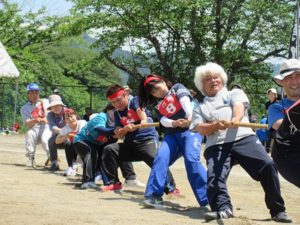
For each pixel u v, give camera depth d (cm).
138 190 884
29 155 1233
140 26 3014
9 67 1903
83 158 898
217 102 634
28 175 1044
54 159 1159
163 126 732
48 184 915
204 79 641
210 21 3055
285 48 3166
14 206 621
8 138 2534
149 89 741
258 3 3014
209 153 632
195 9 2975
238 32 3044
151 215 631
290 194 961
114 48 3095
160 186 705
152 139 825
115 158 848
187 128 716
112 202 735
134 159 846
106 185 870
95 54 3916
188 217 634
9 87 3325
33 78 3170
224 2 3047
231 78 3136
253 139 627
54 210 609
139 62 3319
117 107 823
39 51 3547
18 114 3322
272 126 559
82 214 595
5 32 3381
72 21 3177
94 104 3316
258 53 3200
